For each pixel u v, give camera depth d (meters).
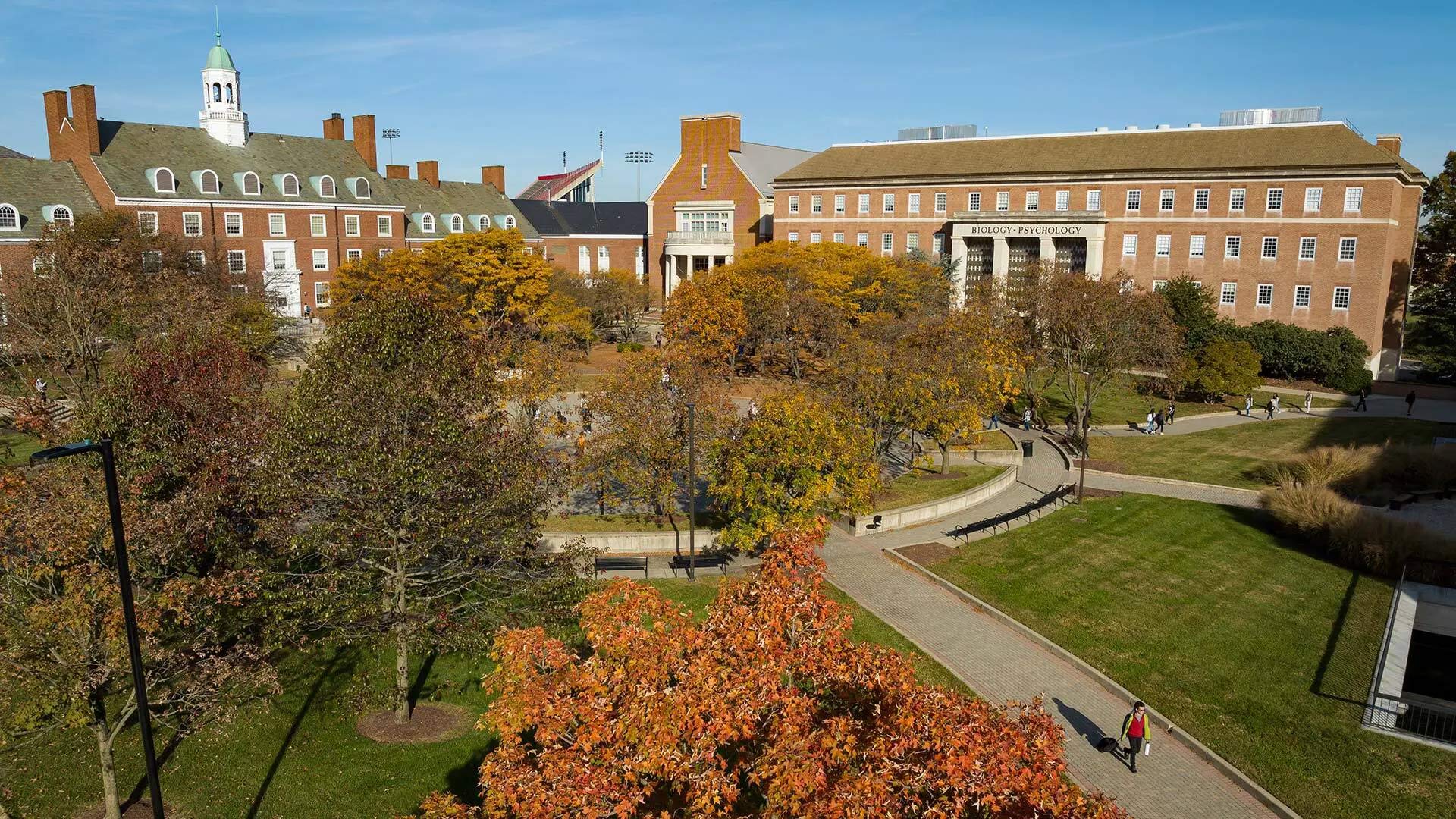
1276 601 28.44
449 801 12.88
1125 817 11.65
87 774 19.14
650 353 43.47
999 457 45.69
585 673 13.29
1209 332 63.59
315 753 19.94
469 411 21.42
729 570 30.30
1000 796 10.99
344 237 85.38
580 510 35.94
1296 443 48.34
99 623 16.73
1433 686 26.27
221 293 57.31
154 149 74.50
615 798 11.67
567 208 110.00
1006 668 24.39
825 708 13.77
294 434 19.41
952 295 71.81
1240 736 21.22
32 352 41.50
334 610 20.53
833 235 86.25
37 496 17.05
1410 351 79.31
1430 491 37.28
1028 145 78.44
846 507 31.81
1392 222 62.81
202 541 20.72
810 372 63.06
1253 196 66.44
